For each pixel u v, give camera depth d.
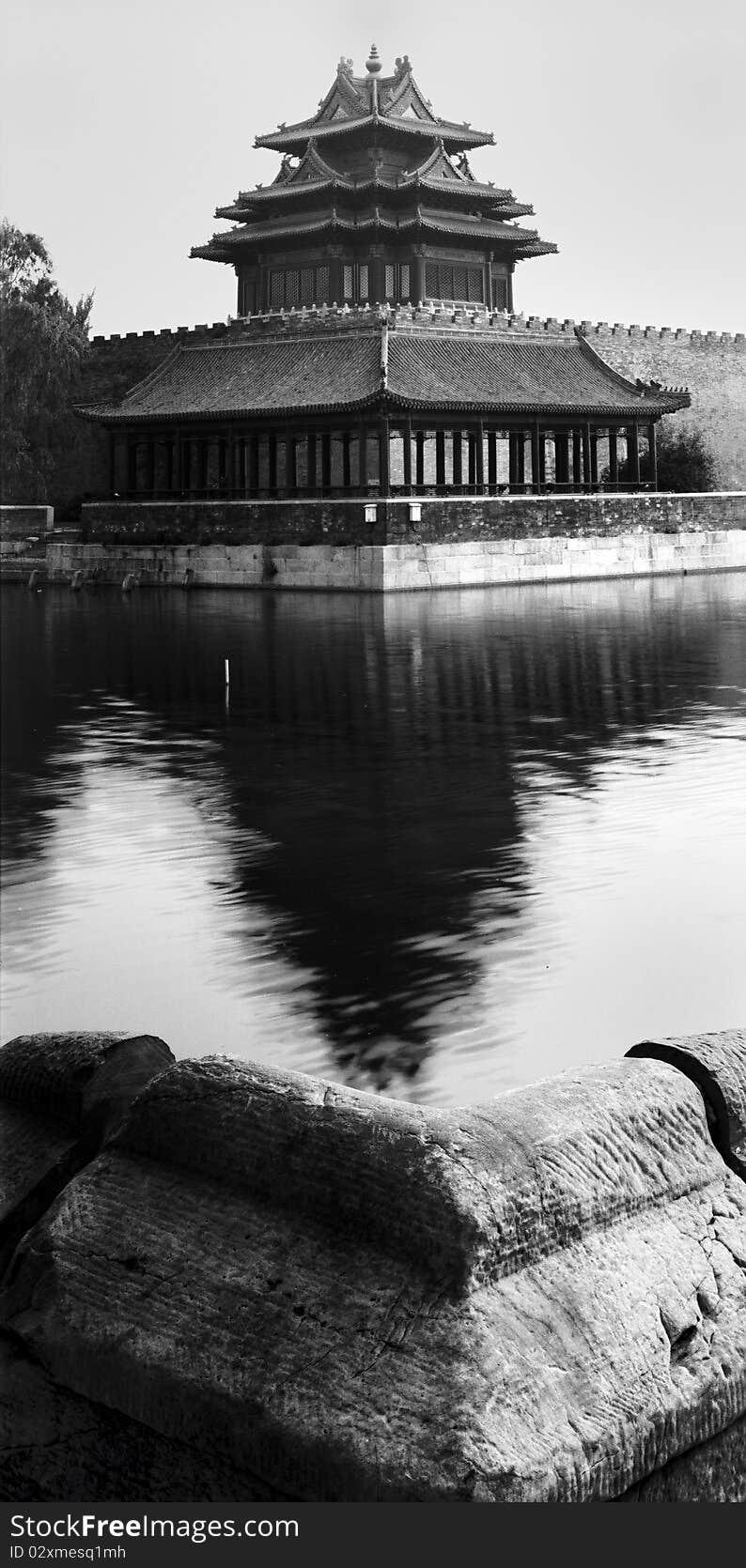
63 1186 5.86
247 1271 5.16
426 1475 4.59
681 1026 18.86
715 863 26.66
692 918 23.41
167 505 98.94
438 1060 17.94
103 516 102.56
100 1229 5.49
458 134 111.75
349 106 111.12
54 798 33.84
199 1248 5.29
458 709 45.69
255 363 100.31
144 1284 5.31
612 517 99.31
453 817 31.05
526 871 26.52
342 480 106.31
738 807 30.97
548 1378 4.79
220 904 24.97
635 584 92.75
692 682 50.56
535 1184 5.02
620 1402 4.85
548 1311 4.91
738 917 23.41
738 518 107.88
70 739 41.84
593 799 32.31
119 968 21.44
